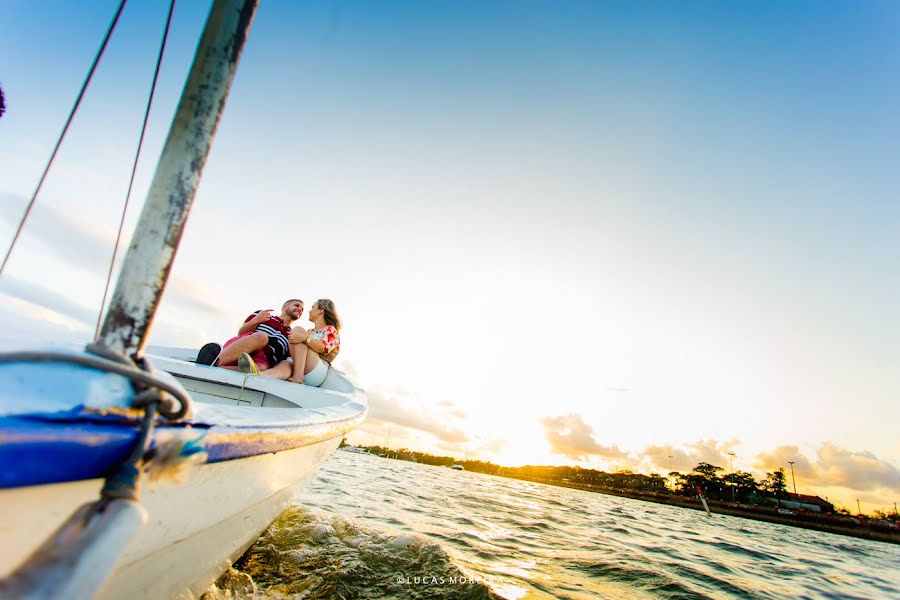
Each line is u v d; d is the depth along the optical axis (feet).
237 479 4.96
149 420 2.85
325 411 7.76
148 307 3.00
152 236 3.02
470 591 11.03
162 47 4.80
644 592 14.64
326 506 20.07
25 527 2.67
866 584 27.89
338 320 13.96
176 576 5.04
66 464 2.49
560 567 16.51
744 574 22.72
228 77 3.33
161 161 3.15
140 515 2.58
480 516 27.99
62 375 2.60
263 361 11.61
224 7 3.35
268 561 11.16
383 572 11.59
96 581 2.20
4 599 1.90
